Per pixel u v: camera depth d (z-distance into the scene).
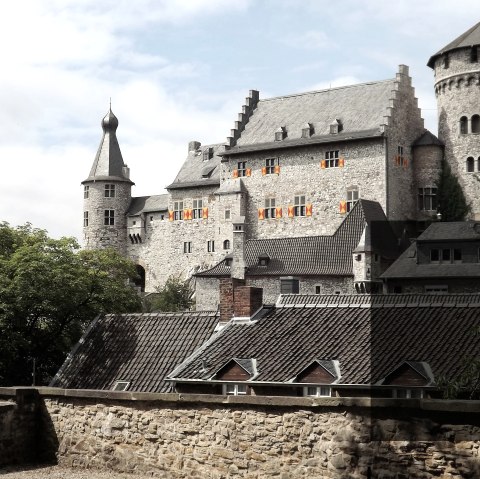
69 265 50.31
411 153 93.88
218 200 103.25
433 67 94.38
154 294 108.12
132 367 30.47
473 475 14.48
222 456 17.05
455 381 17.27
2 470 18.83
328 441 15.77
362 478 15.36
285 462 16.25
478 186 89.56
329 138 94.69
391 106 92.25
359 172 92.94
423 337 22.97
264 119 103.56
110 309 50.47
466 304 23.91
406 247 81.06
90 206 125.06
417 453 14.94
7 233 56.41
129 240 122.75
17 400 19.64
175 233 114.50
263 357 25.89
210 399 17.27
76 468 18.97
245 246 86.31
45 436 19.75
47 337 47.69
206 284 88.88
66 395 19.45
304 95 103.06
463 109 90.06
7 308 45.00
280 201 98.56
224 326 28.55
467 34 91.25
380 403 15.30
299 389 24.22
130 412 18.45
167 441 17.84
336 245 82.19
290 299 33.72
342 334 25.61
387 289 68.81
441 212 91.00
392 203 91.25
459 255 67.12
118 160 126.50
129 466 18.33
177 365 29.58
